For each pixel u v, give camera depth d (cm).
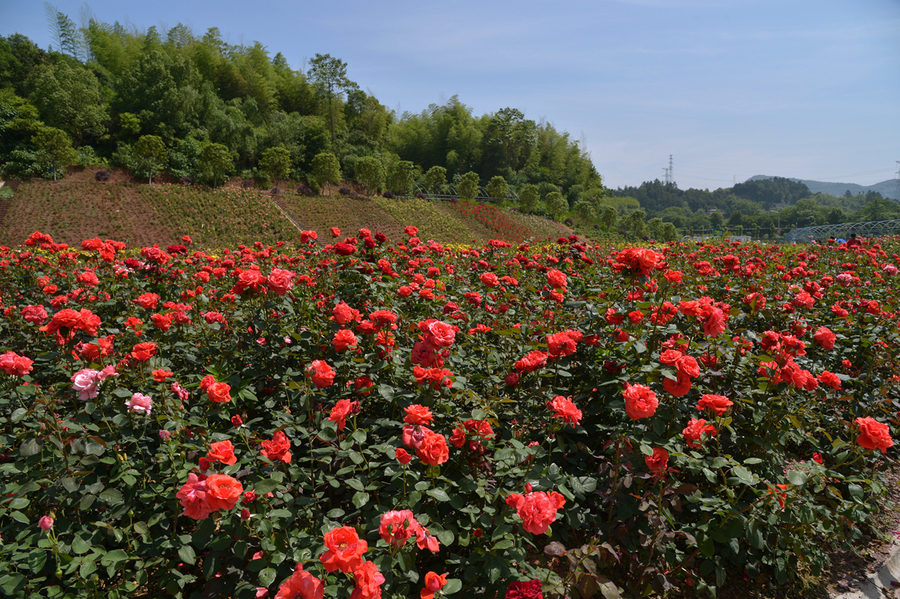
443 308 419
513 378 293
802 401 341
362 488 213
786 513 232
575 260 649
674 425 264
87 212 3170
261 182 4741
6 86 5703
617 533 239
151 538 212
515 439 248
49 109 4772
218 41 7756
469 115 8875
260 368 330
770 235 10725
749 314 438
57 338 313
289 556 195
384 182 5112
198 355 353
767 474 280
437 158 8288
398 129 8475
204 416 248
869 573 276
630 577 238
